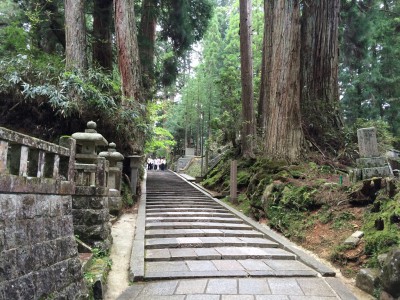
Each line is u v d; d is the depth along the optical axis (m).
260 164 10.25
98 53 13.13
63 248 3.24
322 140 11.61
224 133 14.59
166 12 14.90
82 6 10.41
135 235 6.64
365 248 5.18
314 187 7.55
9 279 2.28
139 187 11.62
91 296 3.72
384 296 3.99
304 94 12.52
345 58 16.83
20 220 2.51
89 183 5.52
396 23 16.11
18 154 2.60
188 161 25.05
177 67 16.52
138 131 10.47
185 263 5.37
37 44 12.69
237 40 26.16
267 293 4.20
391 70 16.84
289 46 9.77
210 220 8.30
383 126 12.12
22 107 8.82
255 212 8.49
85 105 8.85
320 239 6.25
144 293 4.14
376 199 6.07
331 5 12.80
